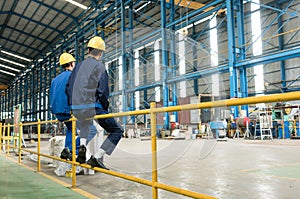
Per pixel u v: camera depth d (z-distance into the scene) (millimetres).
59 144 5352
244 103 1441
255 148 7957
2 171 4980
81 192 3246
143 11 19531
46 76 31594
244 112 12992
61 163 4469
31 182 3902
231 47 13055
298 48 10641
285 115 12312
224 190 3113
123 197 2957
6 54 33250
